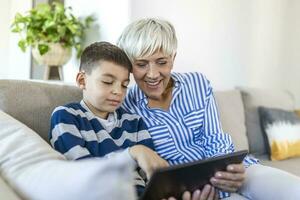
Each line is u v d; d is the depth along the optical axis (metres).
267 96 2.39
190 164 0.81
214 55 2.51
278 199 1.02
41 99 1.10
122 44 1.15
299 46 3.07
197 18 2.39
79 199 0.55
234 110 2.12
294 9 3.00
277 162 2.07
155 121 1.19
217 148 1.21
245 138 2.09
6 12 2.50
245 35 2.69
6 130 0.80
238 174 1.00
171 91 1.26
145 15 2.09
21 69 2.39
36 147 0.76
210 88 1.31
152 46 1.10
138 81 1.17
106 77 1.00
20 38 2.26
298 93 3.08
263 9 2.79
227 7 2.55
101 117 1.05
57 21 2.08
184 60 2.34
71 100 1.16
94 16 2.20
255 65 2.78
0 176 0.69
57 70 2.19
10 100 1.05
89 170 0.57
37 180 0.64
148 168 0.83
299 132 2.22
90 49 1.05
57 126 0.94
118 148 1.01
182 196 0.90
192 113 1.25
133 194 0.56
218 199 1.05
